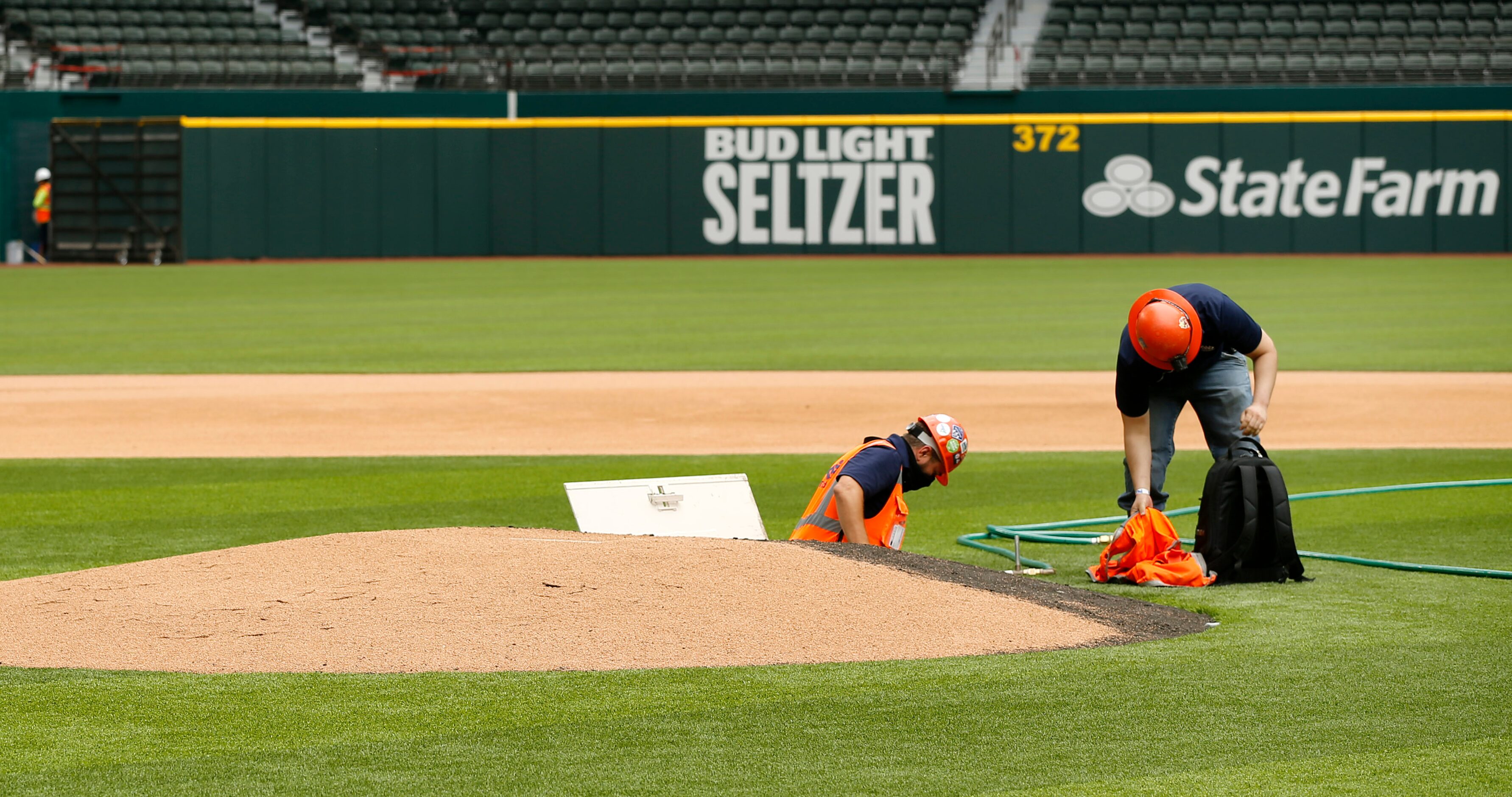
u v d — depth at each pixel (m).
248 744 15.36
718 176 135.75
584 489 23.67
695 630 18.88
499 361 63.34
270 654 18.36
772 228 136.12
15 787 14.12
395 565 21.00
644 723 15.96
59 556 26.98
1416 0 141.25
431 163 134.62
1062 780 14.23
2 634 19.38
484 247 135.88
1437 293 93.50
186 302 93.00
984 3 145.75
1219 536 23.91
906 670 17.89
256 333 74.75
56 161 132.88
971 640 19.05
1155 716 16.20
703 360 63.41
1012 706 16.53
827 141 135.25
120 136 132.12
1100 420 47.03
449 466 38.66
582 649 18.41
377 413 48.94
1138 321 23.89
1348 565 25.48
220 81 134.25
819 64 136.88
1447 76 132.12
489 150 135.25
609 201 136.00
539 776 14.37
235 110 132.75
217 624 19.31
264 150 132.75
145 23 140.50
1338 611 21.50
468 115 135.00
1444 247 131.88
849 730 15.70
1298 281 103.19
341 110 133.25
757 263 129.38
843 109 135.00
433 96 134.25
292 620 19.33
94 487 35.34
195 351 67.06
